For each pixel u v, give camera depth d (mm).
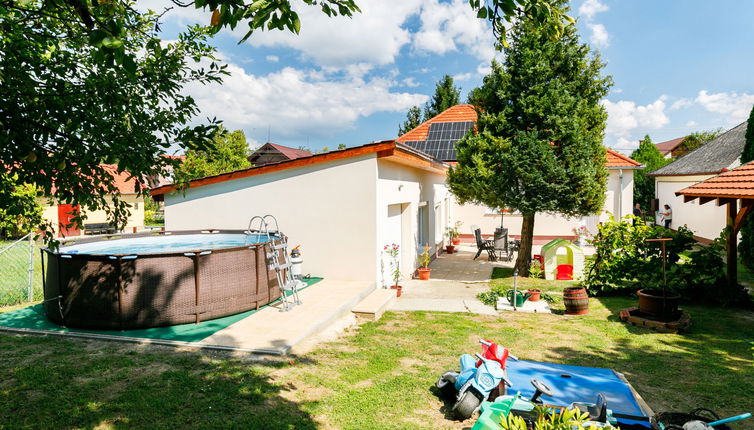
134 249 9484
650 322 7934
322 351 6082
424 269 12875
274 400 4434
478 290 11383
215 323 6855
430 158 12453
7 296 9172
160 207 40156
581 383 4320
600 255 10734
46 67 3150
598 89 12469
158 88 3627
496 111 12422
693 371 5848
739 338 7367
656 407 4781
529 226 13570
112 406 4180
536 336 7379
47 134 2961
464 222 21469
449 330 7633
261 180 10664
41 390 4508
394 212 12070
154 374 4949
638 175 30844
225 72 4336
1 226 16016
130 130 3336
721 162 19562
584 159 11562
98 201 3596
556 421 2590
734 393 5152
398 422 4148
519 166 11422
